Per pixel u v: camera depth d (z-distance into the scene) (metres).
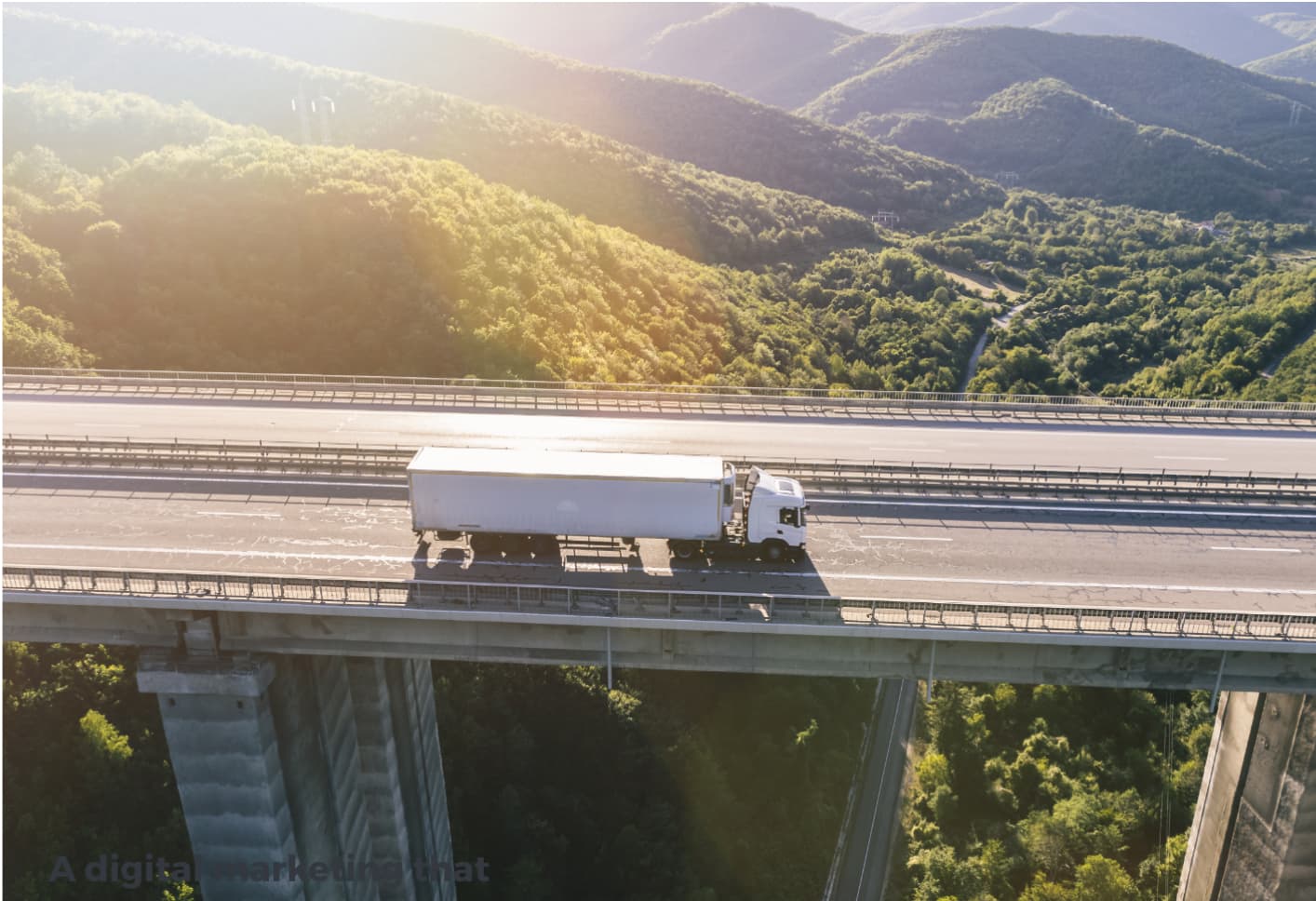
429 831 52.53
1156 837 61.91
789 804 69.81
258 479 52.38
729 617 36.91
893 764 75.12
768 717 75.06
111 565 41.88
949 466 53.50
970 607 36.03
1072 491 53.59
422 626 38.62
